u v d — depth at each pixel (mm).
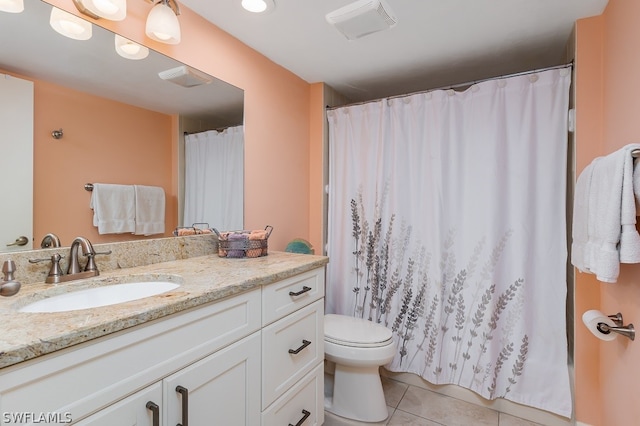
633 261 1008
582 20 1588
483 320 1851
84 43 1181
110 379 715
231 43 1751
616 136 1360
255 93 1911
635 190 1021
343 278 2336
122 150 1299
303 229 2375
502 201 1828
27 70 1053
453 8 1508
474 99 1909
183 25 1496
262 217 1971
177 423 862
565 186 1703
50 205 1101
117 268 1254
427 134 2047
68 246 1132
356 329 1818
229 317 1026
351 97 2746
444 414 1796
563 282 1707
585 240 1283
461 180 1957
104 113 1245
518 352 1781
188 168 1548
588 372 1590
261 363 1157
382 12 1440
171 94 1470
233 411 1040
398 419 1754
